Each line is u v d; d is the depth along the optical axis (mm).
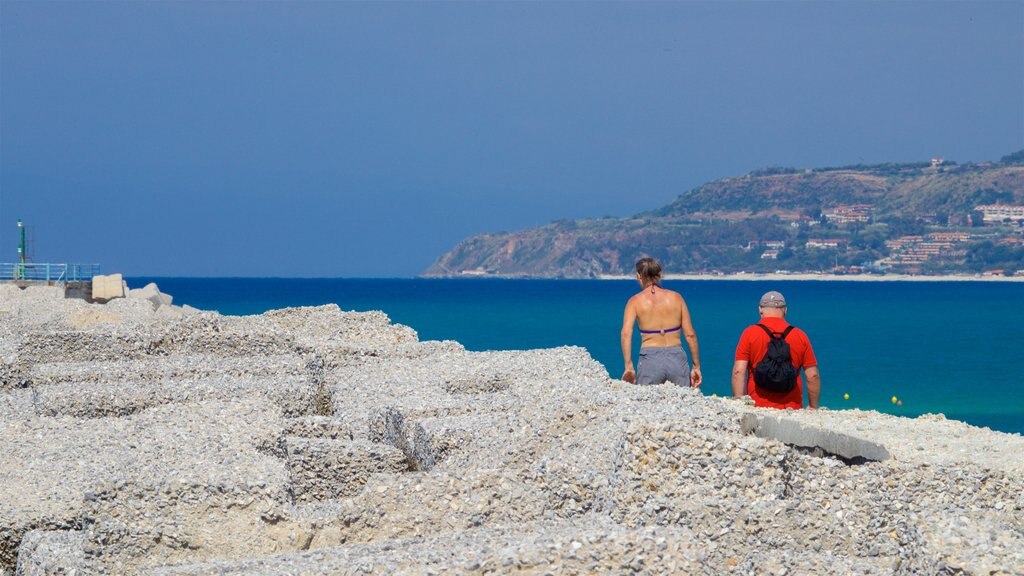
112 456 15688
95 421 18406
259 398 19234
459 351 27656
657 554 10031
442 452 16344
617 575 9852
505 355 26328
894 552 12273
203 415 17609
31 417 18812
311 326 31625
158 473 13242
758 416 13664
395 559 10047
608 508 12477
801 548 12102
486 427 16641
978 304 184625
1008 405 49906
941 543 9977
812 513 12281
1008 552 9734
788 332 19453
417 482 13234
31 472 15250
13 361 24203
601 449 14242
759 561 10469
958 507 12875
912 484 13172
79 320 36000
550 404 16375
